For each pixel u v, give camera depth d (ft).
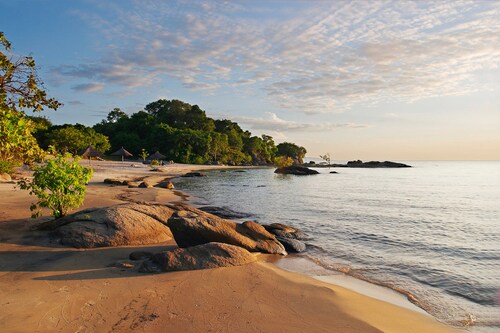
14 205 53.21
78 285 23.58
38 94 37.19
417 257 38.34
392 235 49.88
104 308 20.15
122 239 35.60
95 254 31.53
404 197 109.29
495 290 28.19
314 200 95.14
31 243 33.50
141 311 19.97
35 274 25.38
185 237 34.86
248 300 22.57
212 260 29.32
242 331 18.17
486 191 138.62
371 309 22.72
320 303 22.81
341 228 54.65
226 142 428.56
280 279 27.30
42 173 38.81
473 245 44.27
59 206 40.14
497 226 58.90
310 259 36.88
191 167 298.35
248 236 38.06
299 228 54.03
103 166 209.77
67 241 33.71
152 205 43.39
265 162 513.86
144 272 26.89
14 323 17.74
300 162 583.58
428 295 27.04
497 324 21.99
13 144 35.22
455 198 109.70
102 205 59.41
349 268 33.88
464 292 27.76
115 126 389.80
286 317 20.36
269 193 113.19
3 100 35.53
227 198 96.02
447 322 22.16
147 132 383.86
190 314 19.93
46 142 241.14
